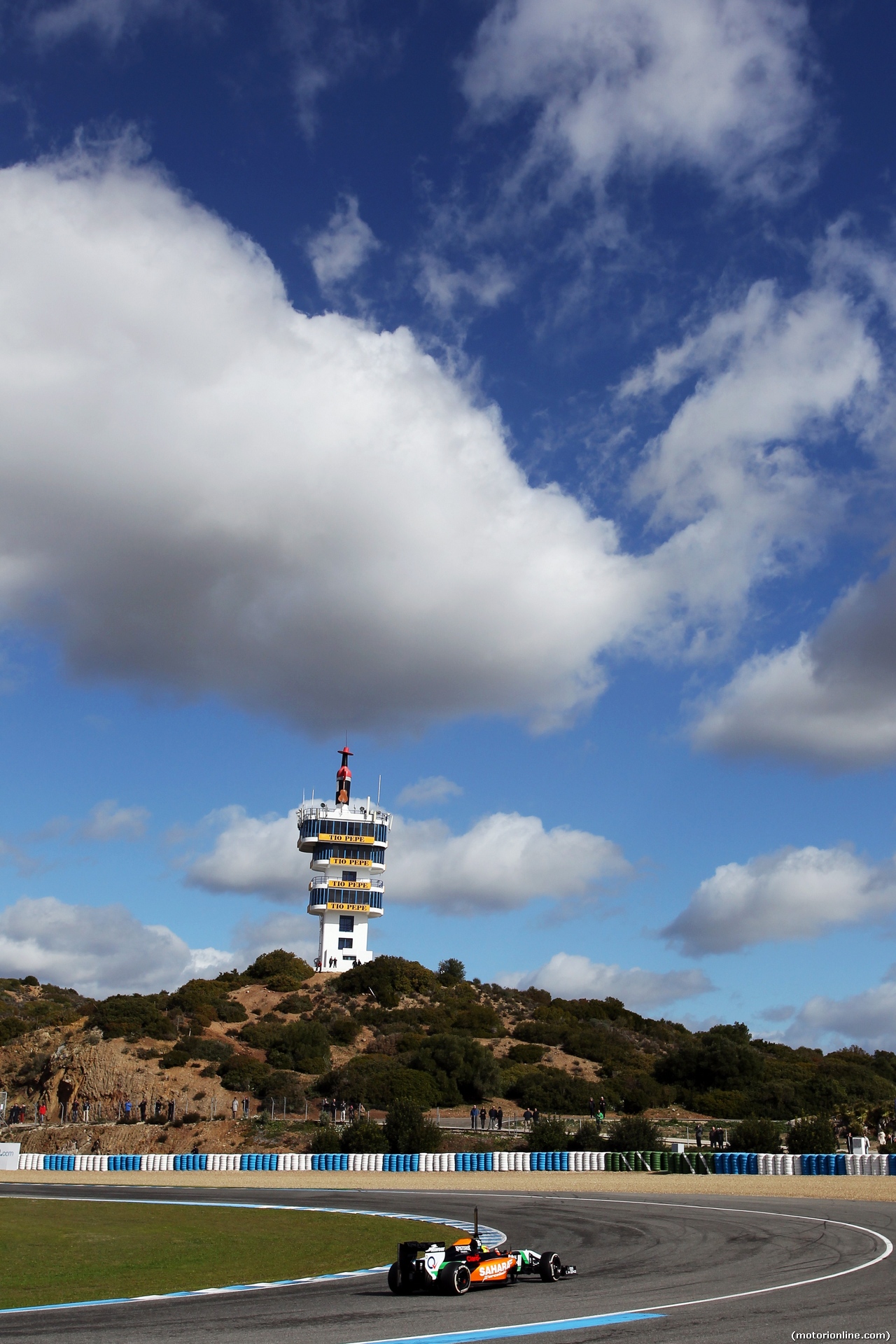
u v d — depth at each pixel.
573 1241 25.81
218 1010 98.88
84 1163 58.19
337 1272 22.09
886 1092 90.00
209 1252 25.44
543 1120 65.75
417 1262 18.33
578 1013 118.69
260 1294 19.06
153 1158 57.00
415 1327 14.84
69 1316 16.91
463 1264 18.50
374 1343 13.62
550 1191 42.25
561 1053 95.50
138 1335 14.81
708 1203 35.22
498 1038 99.50
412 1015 101.75
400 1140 55.75
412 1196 40.47
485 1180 47.91
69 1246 26.19
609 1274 20.12
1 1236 27.84
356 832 117.38
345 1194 41.84
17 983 141.75
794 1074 92.88
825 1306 15.68
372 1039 94.56
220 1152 64.06
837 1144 54.00
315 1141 58.47
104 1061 80.19
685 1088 84.38
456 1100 76.25
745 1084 84.69
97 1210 34.84
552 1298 17.28
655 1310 15.68
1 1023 103.25
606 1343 13.32
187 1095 75.06
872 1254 21.45
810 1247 22.89
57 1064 83.62
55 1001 135.00
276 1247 26.09
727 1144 57.38
